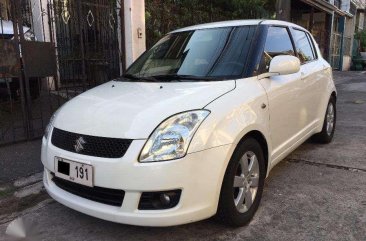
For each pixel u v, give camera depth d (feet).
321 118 17.40
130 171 8.90
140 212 9.03
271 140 12.16
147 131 9.16
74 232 10.85
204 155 9.18
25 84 18.08
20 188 13.53
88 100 11.30
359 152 17.44
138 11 24.52
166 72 12.80
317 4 50.57
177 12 30.50
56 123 10.87
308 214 11.53
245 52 12.35
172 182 8.87
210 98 10.11
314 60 17.46
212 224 10.93
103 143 9.36
